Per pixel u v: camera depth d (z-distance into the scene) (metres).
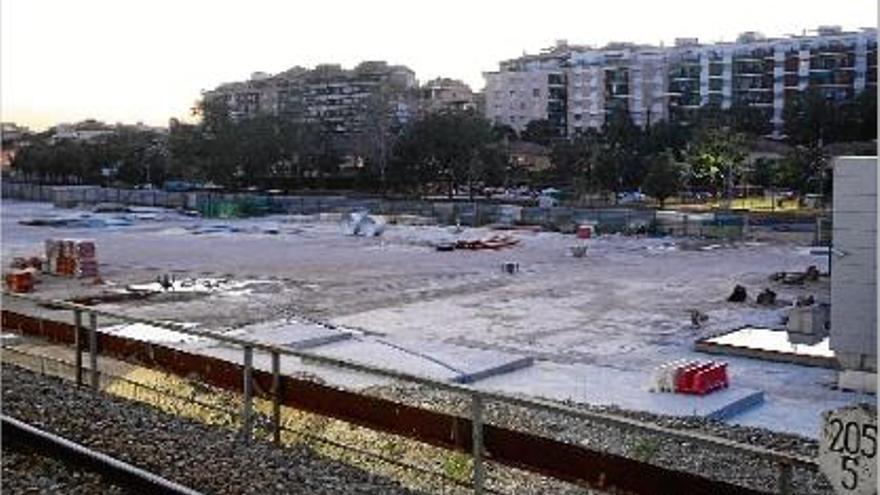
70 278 38.31
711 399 18.55
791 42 120.25
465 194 91.38
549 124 134.88
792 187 79.19
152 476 8.04
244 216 73.81
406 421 8.75
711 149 78.25
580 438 12.90
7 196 106.56
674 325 28.59
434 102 148.25
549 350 24.80
